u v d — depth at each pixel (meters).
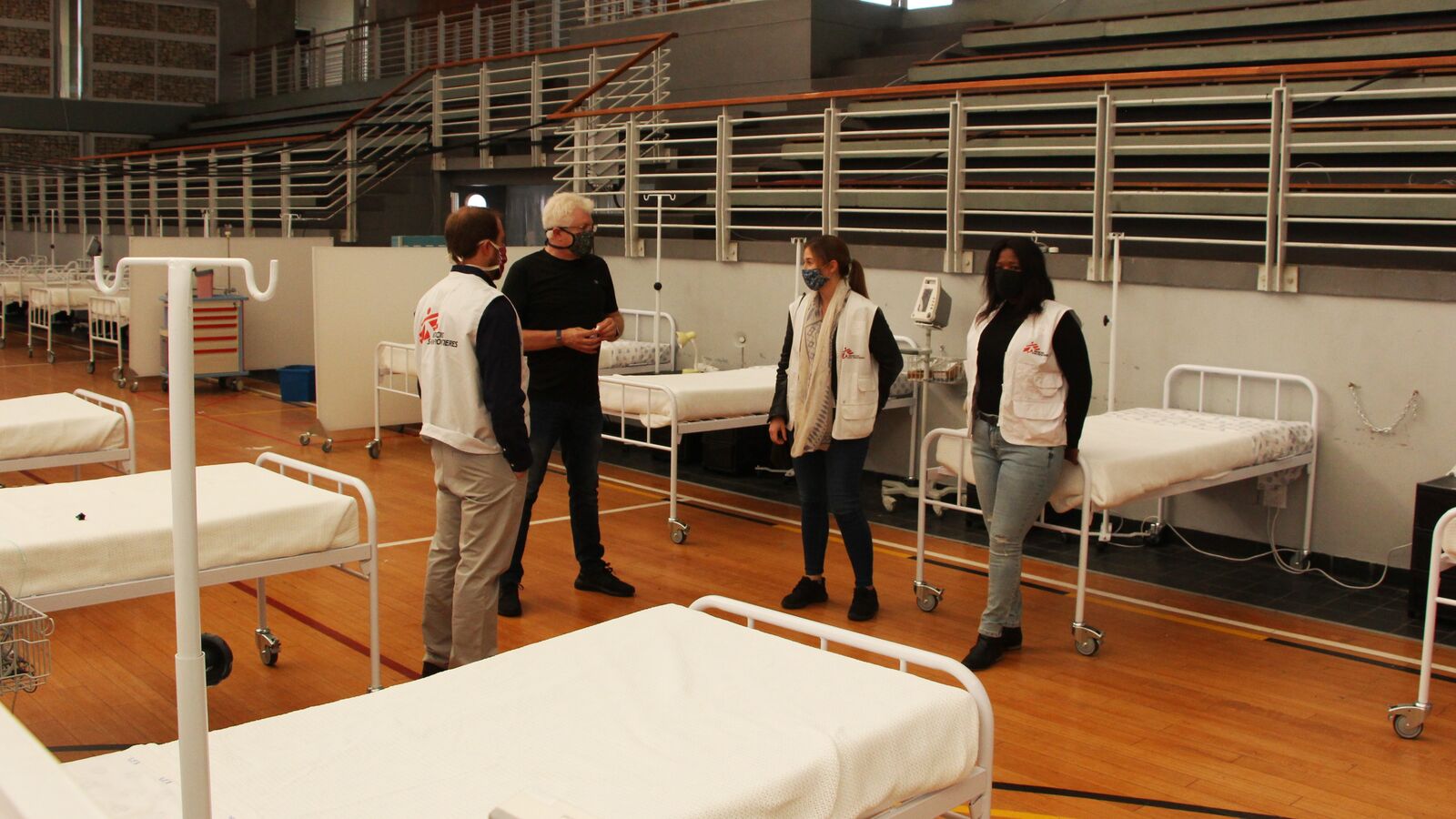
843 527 5.09
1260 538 6.30
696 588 5.61
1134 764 3.78
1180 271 6.42
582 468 5.33
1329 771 3.76
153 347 11.15
